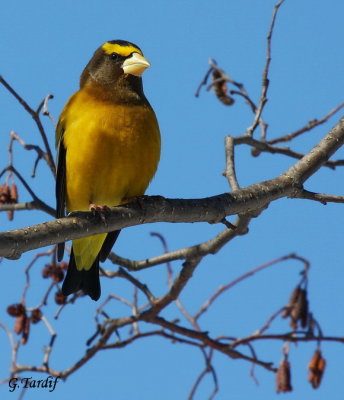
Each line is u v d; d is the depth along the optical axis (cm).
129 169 1048
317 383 1112
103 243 1135
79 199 1077
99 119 1034
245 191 955
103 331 1182
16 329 1131
